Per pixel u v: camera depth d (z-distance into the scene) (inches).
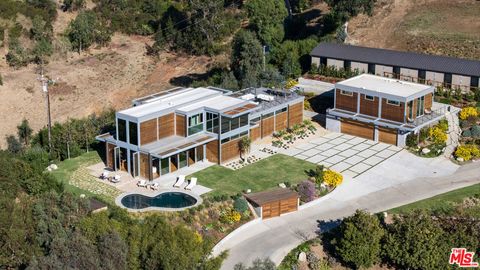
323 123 2416.3
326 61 2859.3
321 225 1710.1
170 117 1984.5
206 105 2048.5
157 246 1390.3
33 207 1540.4
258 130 2223.2
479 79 2512.3
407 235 1525.6
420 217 1616.6
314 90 2694.4
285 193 1793.8
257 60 2792.8
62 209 1546.5
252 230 1691.7
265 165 2027.6
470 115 2327.8
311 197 1829.5
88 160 2082.9
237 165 2023.9
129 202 1758.1
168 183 1878.7
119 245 1395.2
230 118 2009.1
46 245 1478.8
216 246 1603.1
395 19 3255.4
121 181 1894.7
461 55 2896.2
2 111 2822.3
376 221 1563.7
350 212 1768.0
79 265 1358.3
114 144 1952.5
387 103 2218.3
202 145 2028.8
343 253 1528.1
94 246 1398.9
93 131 2233.0
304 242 1624.0
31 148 2230.6
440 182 1941.4
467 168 2036.2
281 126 2313.0
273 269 1413.6
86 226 1461.6
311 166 2028.8
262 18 3051.2
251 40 2787.9
